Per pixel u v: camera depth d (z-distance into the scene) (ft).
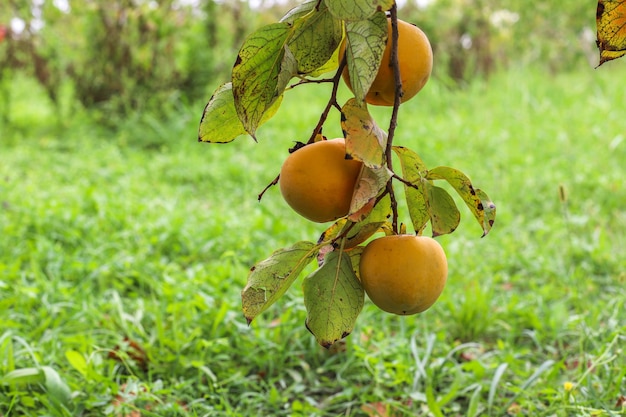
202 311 12.51
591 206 18.57
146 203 18.51
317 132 4.76
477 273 14.26
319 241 5.30
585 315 12.32
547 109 30.17
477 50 38.47
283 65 4.50
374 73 4.28
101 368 10.53
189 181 22.74
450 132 27.02
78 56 30.53
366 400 10.45
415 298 4.77
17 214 16.96
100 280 13.61
